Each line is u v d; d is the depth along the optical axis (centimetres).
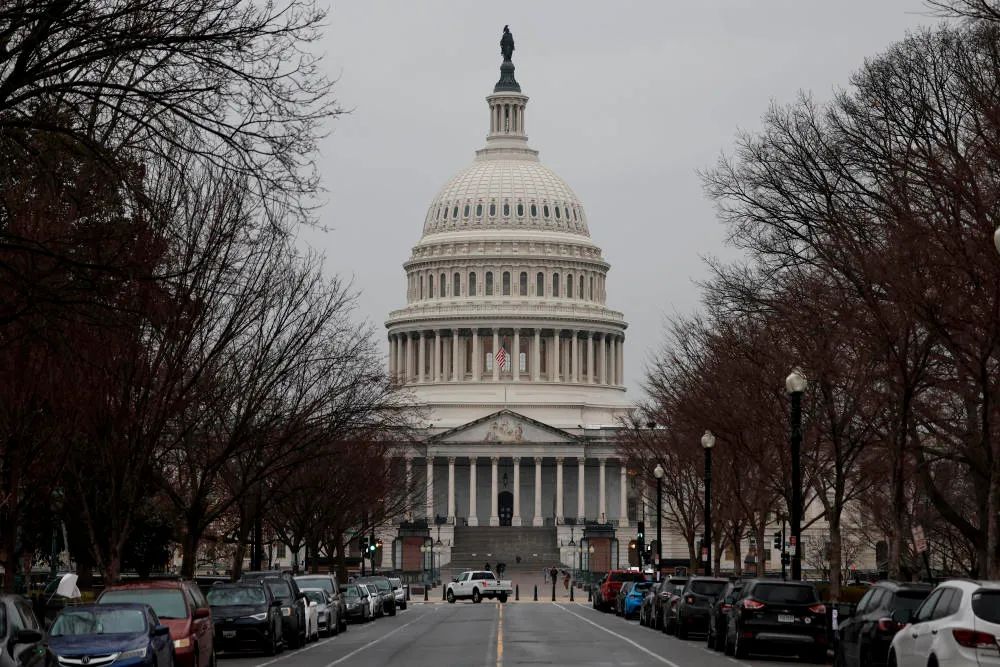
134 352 5672
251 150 3378
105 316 3950
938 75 5306
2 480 5969
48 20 3170
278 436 8569
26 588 8888
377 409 12275
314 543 11438
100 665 3684
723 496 10412
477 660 5425
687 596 6862
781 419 7388
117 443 5897
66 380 5288
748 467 9238
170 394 5981
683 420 9875
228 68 3334
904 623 3828
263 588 5834
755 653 5700
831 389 6675
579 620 9581
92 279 3725
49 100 3581
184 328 5750
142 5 3262
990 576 5159
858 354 6294
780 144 5766
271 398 8006
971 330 5147
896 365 5781
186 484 8100
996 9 4681
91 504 6719
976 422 5966
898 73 5391
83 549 8756
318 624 7188
